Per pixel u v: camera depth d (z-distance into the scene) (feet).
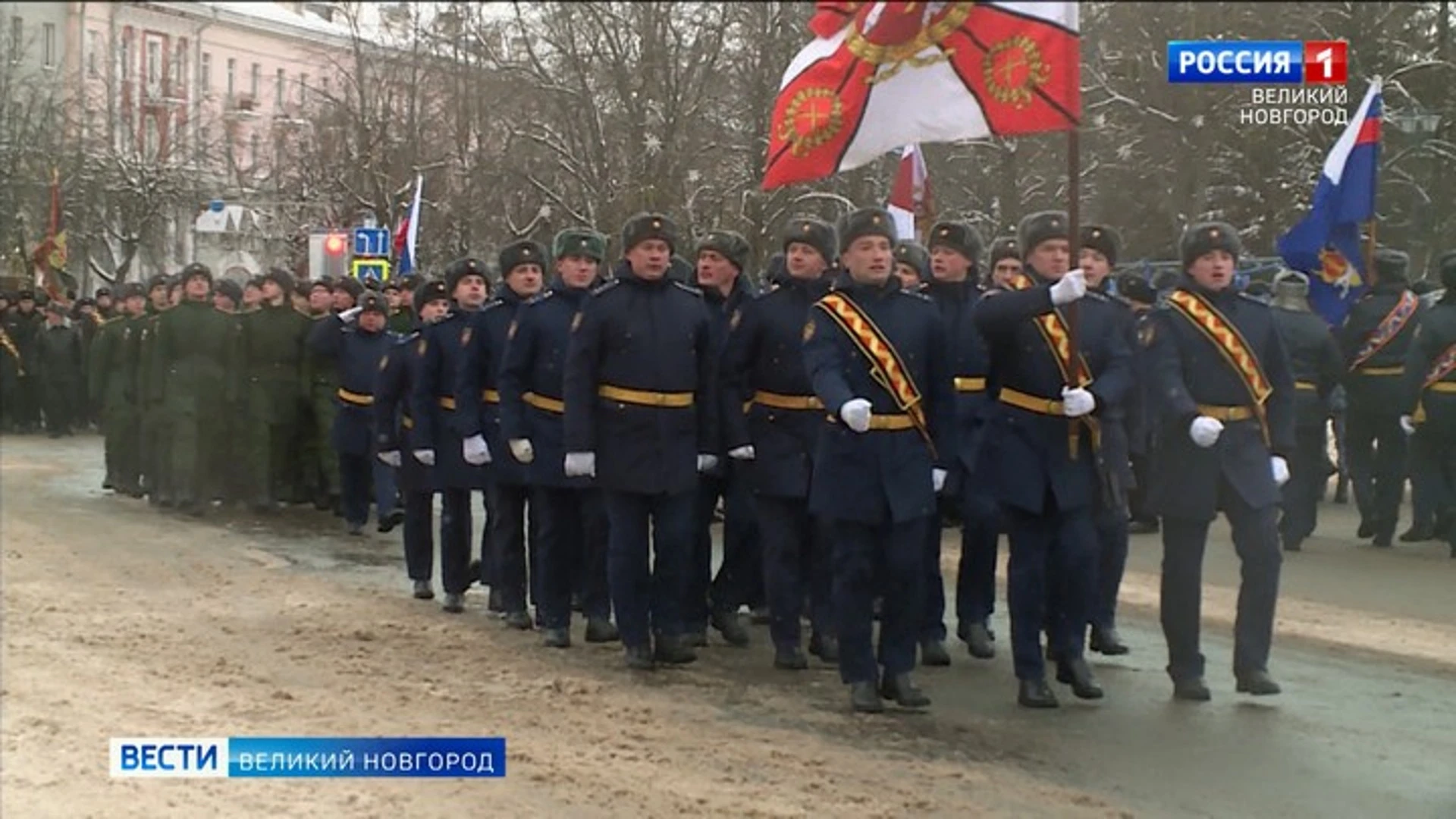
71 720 19.97
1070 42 17.69
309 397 42.06
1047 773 17.97
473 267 27.99
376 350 37.65
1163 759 18.53
